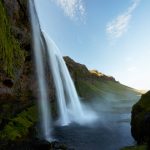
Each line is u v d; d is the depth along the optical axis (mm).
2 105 20391
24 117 25562
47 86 35469
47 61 37562
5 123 20812
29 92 27688
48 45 41062
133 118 20406
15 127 21406
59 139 24094
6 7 22781
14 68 21375
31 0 32469
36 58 31234
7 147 17375
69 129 30609
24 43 26406
